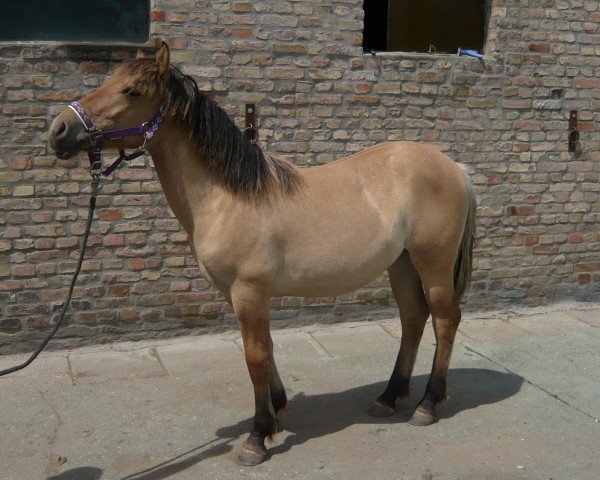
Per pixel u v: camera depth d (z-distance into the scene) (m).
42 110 4.48
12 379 4.25
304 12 4.83
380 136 5.12
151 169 4.71
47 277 4.64
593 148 5.59
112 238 4.71
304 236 3.31
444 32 5.57
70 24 4.62
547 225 5.58
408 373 3.86
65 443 3.50
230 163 3.19
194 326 4.96
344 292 3.52
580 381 4.26
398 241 3.53
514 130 5.39
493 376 4.34
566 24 5.38
